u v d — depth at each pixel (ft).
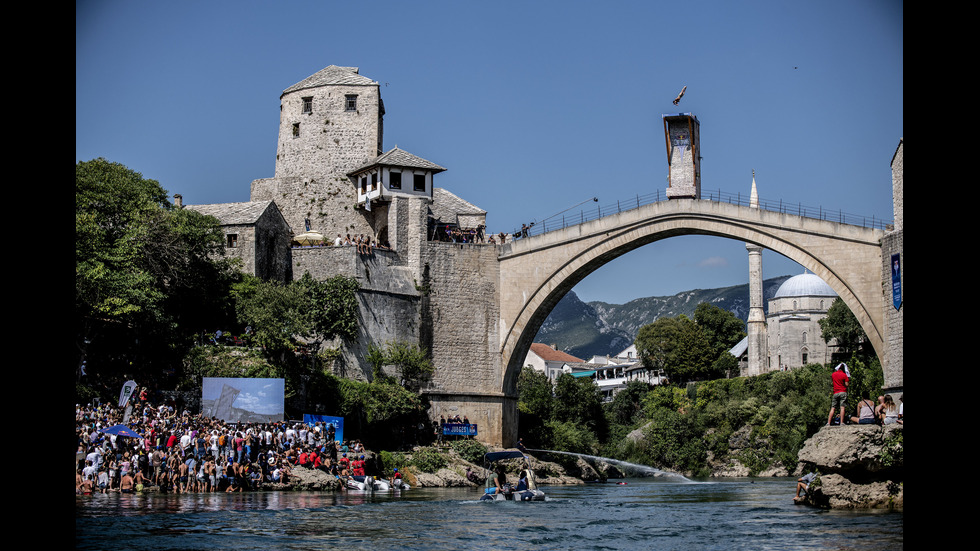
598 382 560.61
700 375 449.89
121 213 190.29
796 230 209.26
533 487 141.59
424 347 225.76
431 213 245.65
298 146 254.27
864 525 86.74
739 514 109.19
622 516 108.58
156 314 169.48
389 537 84.99
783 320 446.19
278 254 230.89
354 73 260.01
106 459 122.21
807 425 294.66
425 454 200.54
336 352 203.51
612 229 226.99
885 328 196.95
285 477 142.31
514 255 233.96
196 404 165.27
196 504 107.45
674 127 225.76
